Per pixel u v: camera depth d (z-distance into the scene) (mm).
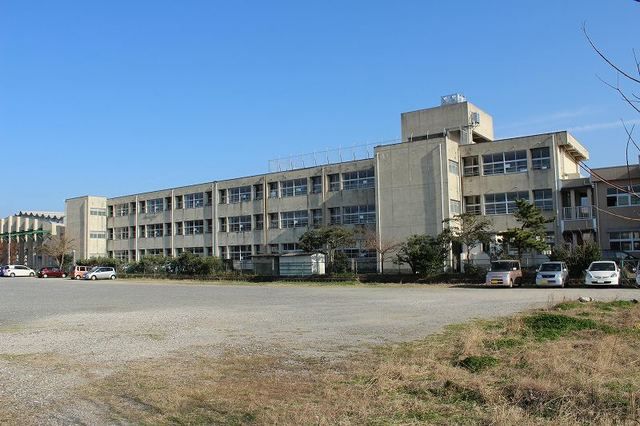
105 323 17297
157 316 19234
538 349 10352
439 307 20516
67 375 9445
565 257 36500
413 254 41562
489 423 6289
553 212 43688
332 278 45750
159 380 8922
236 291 36125
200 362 10406
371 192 53375
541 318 13617
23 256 89938
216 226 66562
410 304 22359
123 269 69500
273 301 26016
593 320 13781
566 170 46938
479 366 9164
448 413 6750
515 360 9430
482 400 7238
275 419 6602
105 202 82500
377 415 6727
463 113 50969
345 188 55531
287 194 60281
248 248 63188
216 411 7109
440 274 40688
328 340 12836
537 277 33281
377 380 8461
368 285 40625
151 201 75812
